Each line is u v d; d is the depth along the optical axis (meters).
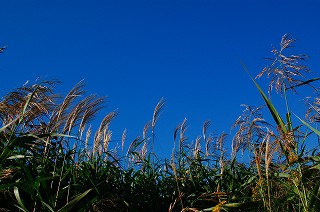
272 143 2.02
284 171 2.28
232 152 3.19
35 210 2.20
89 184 2.54
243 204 2.32
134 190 2.77
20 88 2.47
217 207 2.25
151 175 3.15
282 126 2.07
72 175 2.43
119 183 2.78
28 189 2.18
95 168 2.83
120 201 2.59
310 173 2.09
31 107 2.50
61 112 2.45
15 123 2.48
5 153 2.22
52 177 2.26
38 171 2.46
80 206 2.42
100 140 3.19
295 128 2.11
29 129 2.61
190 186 2.98
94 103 2.47
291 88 2.18
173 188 3.00
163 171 3.24
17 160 2.46
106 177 2.72
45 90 2.52
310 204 1.97
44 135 2.28
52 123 2.52
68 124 2.47
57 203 2.34
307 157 2.10
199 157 3.36
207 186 2.99
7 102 2.47
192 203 2.59
